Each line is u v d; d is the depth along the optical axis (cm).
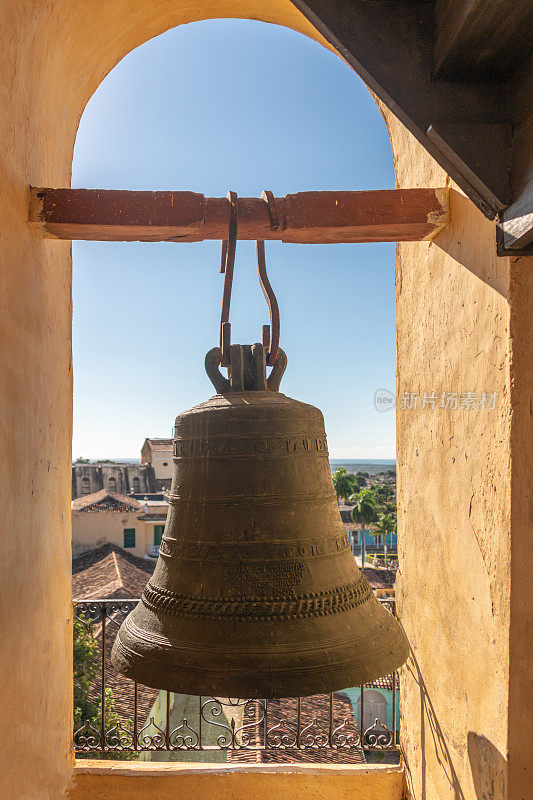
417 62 152
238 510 165
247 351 185
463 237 201
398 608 281
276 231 203
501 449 175
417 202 209
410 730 261
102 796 255
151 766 265
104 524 2308
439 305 228
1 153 169
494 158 152
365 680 153
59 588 227
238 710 764
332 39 153
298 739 280
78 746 275
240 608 155
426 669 240
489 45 138
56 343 226
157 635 159
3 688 166
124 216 196
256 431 168
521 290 170
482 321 189
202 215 197
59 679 228
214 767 268
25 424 187
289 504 167
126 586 1539
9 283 174
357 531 5166
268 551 162
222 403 173
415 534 257
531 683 168
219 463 168
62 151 237
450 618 215
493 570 180
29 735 191
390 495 5003
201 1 271
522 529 169
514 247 154
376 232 212
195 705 1000
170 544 173
